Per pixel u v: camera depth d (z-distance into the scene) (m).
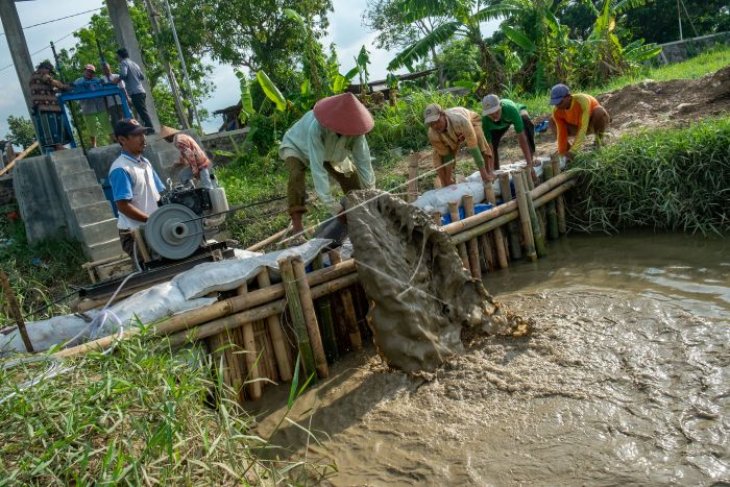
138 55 11.34
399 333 4.45
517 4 14.50
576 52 14.58
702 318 4.37
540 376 4.05
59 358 3.22
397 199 4.87
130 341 3.62
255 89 19.45
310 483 3.43
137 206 4.80
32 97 9.36
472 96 14.19
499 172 7.02
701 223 6.58
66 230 9.61
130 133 4.71
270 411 4.36
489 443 3.47
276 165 11.99
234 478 2.95
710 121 7.30
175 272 4.63
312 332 4.64
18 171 9.36
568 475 3.07
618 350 4.16
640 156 6.97
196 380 3.40
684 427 3.26
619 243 6.72
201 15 22.02
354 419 4.03
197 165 6.07
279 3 22.58
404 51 14.38
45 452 2.50
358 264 4.52
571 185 7.43
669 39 29.72
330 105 4.76
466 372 4.30
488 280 6.31
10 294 3.67
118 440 2.69
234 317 4.44
